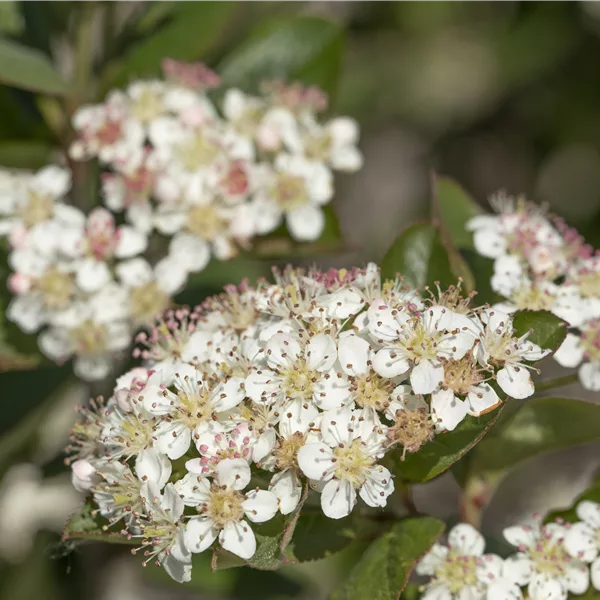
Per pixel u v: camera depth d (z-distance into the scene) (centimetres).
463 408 43
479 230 47
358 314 44
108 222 49
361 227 85
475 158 81
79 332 49
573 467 71
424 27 77
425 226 46
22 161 51
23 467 57
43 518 57
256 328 45
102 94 51
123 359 50
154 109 50
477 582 45
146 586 61
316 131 51
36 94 51
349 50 77
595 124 72
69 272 49
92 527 44
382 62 79
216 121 50
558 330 44
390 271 46
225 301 46
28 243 49
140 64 51
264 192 50
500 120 79
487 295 47
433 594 45
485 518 69
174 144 50
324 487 43
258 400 43
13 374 50
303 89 52
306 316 44
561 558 45
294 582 53
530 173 77
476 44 78
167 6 51
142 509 44
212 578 52
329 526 44
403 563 44
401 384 44
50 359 49
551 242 47
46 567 53
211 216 49
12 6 51
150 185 49
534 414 45
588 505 45
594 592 45
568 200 75
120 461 44
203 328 46
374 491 43
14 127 51
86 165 51
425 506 66
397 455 44
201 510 43
